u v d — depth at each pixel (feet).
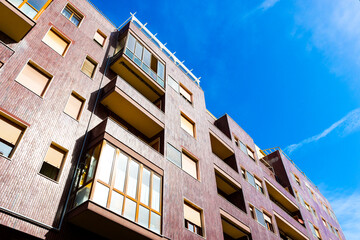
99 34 57.06
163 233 36.50
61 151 36.37
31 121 34.50
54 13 48.57
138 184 37.37
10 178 29.04
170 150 49.49
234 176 65.41
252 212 64.03
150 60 61.26
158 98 59.21
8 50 36.24
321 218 109.19
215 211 50.90
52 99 38.83
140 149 41.57
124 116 49.08
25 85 36.91
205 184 52.90
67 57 45.70
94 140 38.42
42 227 29.12
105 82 50.21
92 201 29.86
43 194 31.12
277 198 88.33
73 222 31.37
